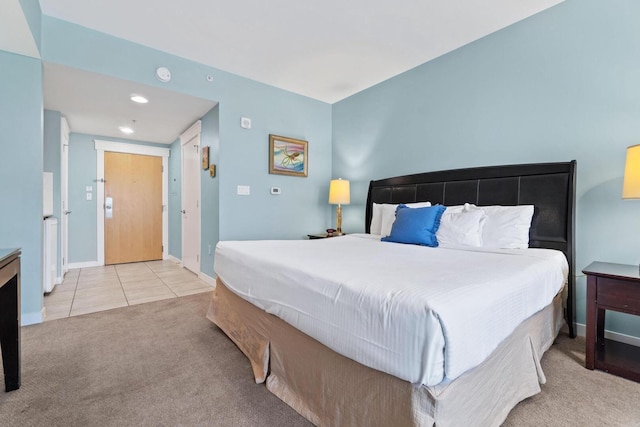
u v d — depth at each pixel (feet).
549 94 7.52
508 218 7.29
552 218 7.16
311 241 8.40
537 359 4.91
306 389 4.29
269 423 4.13
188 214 14.19
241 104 11.25
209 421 4.17
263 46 9.20
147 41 8.92
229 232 11.10
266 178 12.05
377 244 7.80
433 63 9.96
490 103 8.60
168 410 4.40
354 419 3.52
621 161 6.55
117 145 15.71
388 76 11.28
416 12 7.61
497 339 3.45
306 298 4.05
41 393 4.78
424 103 10.27
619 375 5.27
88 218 14.94
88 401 4.59
